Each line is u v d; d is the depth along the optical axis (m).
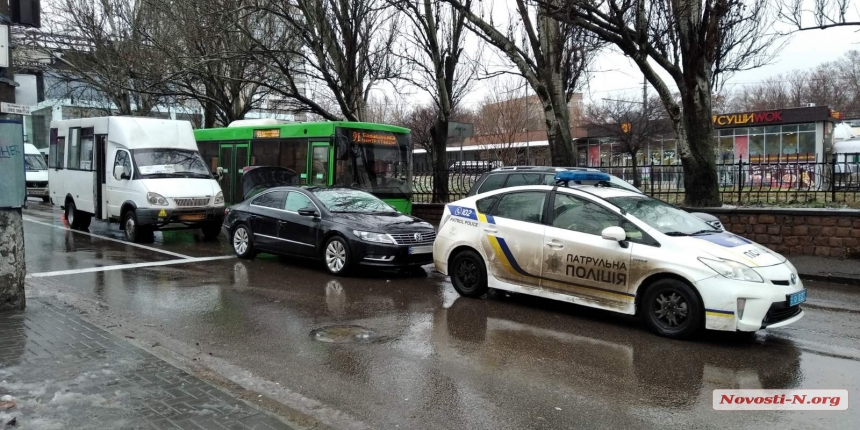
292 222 10.78
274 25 20.11
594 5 12.28
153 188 13.23
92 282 9.21
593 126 34.22
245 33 17.91
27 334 5.86
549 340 6.40
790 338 6.54
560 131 14.83
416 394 4.86
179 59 19.53
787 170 13.97
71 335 5.87
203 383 4.64
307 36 18.00
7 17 6.72
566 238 7.24
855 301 8.53
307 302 8.10
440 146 17.91
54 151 16.95
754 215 12.02
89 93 30.36
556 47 14.66
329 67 18.59
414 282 9.62
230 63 21.19
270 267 10.84
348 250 9.83
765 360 5.79
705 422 4.38
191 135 14.95
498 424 4.31
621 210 7.03
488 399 4.78
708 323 6.12
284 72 18.33
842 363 5.71
